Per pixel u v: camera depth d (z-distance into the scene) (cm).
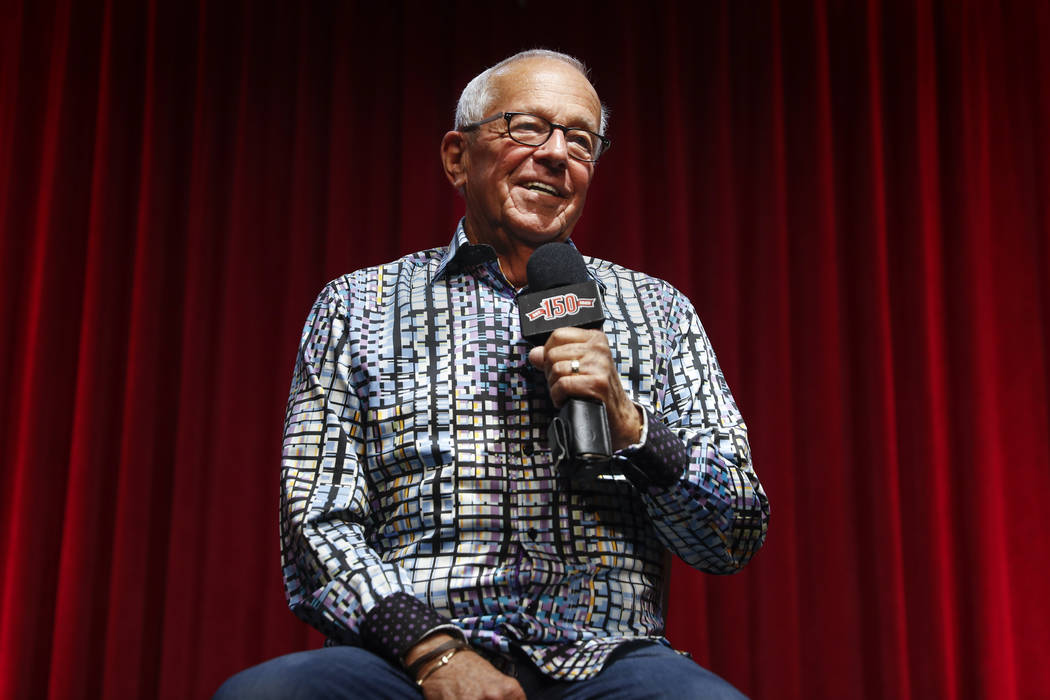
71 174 279
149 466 257
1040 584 260
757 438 265
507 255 142
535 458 120
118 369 267
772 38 293
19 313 270
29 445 257
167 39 288
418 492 118
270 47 290
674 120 286
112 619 245
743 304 278
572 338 111
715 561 123
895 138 293
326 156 285
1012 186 286
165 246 274
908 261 283
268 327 270
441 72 289
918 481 267
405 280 136
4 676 244
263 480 258
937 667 253
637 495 122
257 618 249
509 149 139
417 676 100
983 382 271
